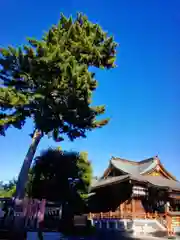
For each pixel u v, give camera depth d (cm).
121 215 2711
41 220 1859
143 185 3086
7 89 2008
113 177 3634
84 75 1984
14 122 2041
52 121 2050
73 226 1984
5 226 1769
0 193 4075
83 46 2281
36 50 2036
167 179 3772
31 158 2097
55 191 2872
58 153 2984
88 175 3081
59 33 2333
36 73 2077
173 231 2691
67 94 1966
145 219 2691
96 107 2225
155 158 3838
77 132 2212
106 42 2412
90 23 2469
